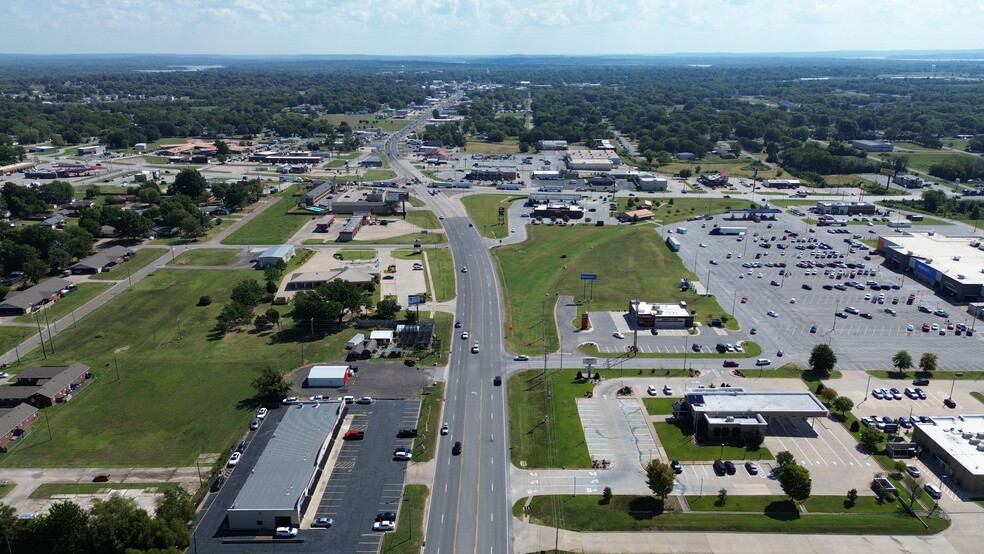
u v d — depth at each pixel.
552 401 143.62
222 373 155.75
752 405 135.00
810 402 136.38
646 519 107.44
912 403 143.38
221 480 116.06
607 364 161.25
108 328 180.88
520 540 102.94
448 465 121.50
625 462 122.75
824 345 155.50
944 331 180.62
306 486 110.19
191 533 103.94
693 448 127.38
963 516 109.06
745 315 192.50
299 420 129.75
